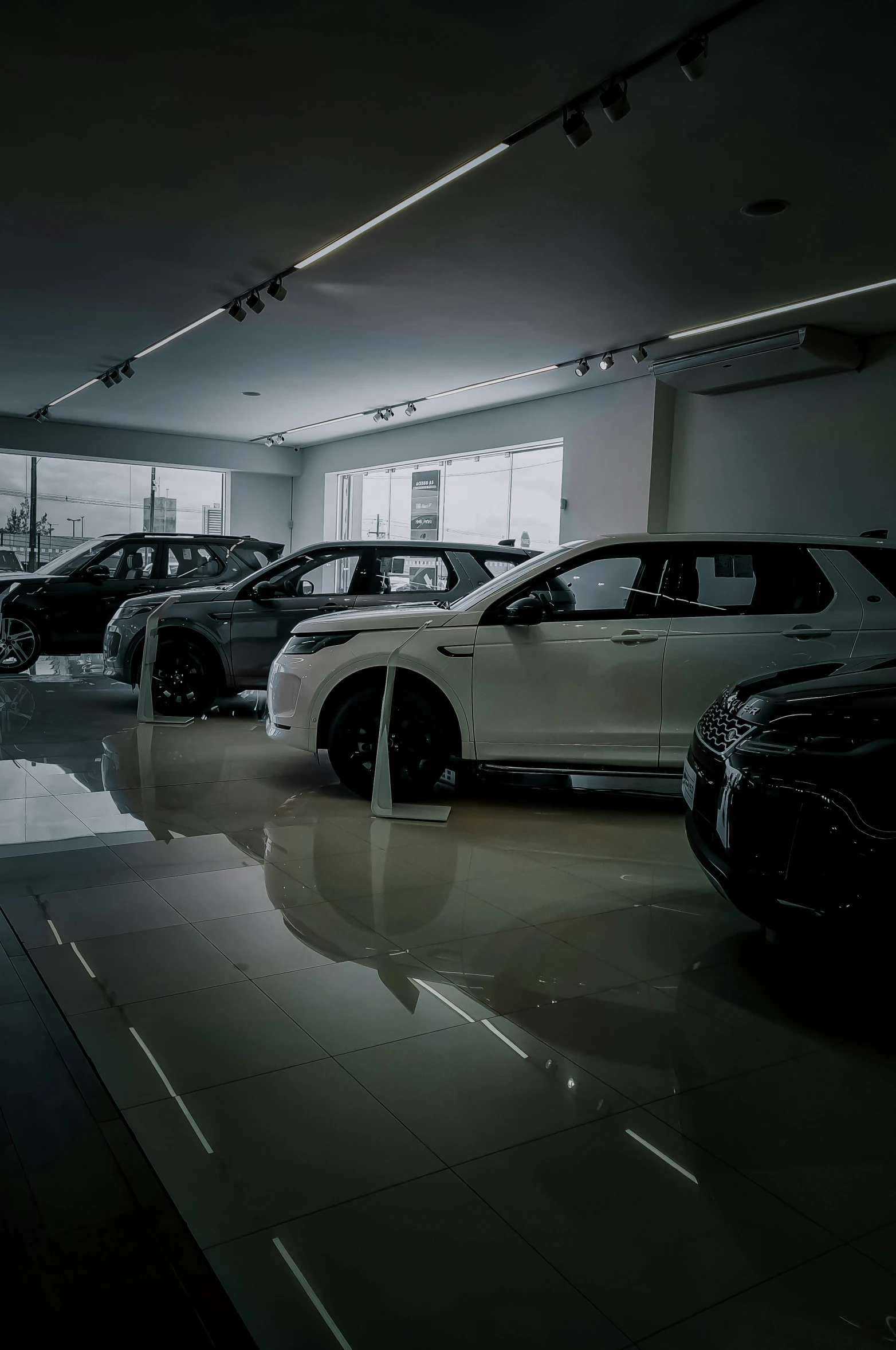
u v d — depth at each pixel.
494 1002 2.61
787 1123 2.05
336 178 5.76
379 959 2.88
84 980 2.67
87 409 14.29
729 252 6.82
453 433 14.05
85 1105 2.03
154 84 4.68
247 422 15.20
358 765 4.89
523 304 8.27
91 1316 1.44
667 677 4.52
